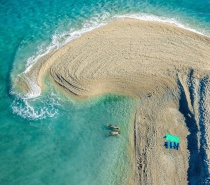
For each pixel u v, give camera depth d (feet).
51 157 90.53
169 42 121.80
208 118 96.84
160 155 90.63
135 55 116.16
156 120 98.89
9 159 89.61
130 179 85.71
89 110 101.71
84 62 113.29
